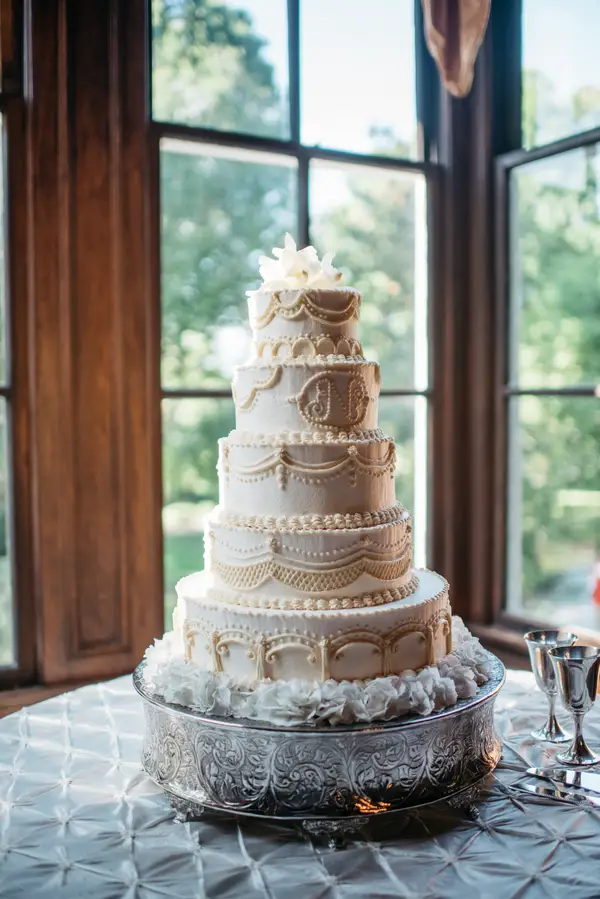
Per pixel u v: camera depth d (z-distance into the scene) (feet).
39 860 5.08
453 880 4.85
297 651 5.68
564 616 11.28
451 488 11.03
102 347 8.89
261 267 6.63
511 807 5.75
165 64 10.12
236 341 24.25
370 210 20.45
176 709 5.59
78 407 8.82
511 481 10.91
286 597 5.96
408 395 10.83
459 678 5.85
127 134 8.91
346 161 10.26
